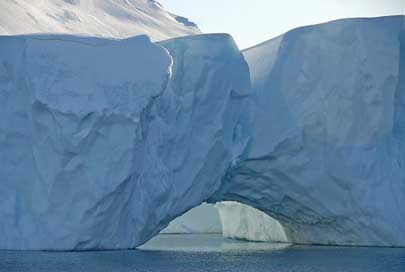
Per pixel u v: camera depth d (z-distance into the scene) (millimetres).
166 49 51875
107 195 45906
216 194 57531
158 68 48750
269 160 55062
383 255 50281
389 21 55469
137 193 48625
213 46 54469
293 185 55875
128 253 49750
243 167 55375
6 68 48250
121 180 46250
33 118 46469
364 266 44406
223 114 53875
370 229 55156
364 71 54406
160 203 50594
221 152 53812
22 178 47312
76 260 43438
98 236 47062
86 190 45938
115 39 49938
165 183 50281
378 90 54312
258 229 74438
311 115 54906
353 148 54656
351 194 54688
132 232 48594
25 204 47062
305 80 55562
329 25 55844
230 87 54312
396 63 54688
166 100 51438
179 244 69250
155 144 50125
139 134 47125
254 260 48656
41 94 45969
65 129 45438
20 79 47844
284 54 56750
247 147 54906
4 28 58156
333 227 58219
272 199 57625
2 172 47344
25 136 47656
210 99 53594
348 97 54594
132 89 47625
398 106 57250
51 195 46094
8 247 46156
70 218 46156
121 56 48812
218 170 54188
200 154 53062
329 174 55156
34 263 41844
